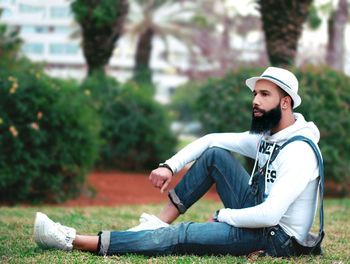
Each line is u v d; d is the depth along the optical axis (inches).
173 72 1686.8
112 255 106.6
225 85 333.4
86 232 142.6
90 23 431.5
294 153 99.1
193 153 117.8
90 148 263.7
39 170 241.9
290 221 103.6
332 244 131.3
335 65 700.0
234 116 320.8
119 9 437.4
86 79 425.4
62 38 1237.7
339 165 301.6
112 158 415.8
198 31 997.8
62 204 251.0
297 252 105.8
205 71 1085.8
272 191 98.9
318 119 296.5
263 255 104.2
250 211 100.0
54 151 244.5
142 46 866.8
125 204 263.7
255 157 114.9
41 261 100.1
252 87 108.3
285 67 319.9
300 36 343.0
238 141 116.3
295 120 106.6
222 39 1048.2
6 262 101.0
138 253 106.3
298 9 336.2
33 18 669.3
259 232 104.0
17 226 149.9
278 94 102.2
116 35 448.8
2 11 563.5
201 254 106.7
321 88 307.4
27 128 233.5
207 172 115.3
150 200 283.3
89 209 207.3
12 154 229.0
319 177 103.0
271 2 336.5
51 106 240.5
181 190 116.3
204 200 265.3
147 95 427.5
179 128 464.8
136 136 412.2
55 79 268.1
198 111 347.3
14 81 231.3
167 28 900.0
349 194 323.6
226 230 105.0
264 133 102.7
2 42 392.5
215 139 119.0
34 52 1229.7
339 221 177.2
